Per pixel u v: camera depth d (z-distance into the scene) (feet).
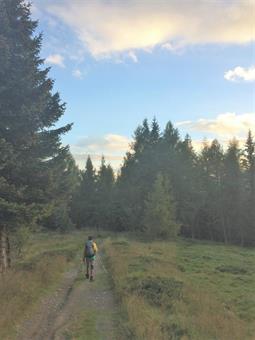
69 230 227.20
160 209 167.73
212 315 44.34
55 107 69.31
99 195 319.47
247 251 153.79
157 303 47.21
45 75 69.05
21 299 44.75
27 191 61.00
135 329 35.42
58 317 42.24
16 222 59.93
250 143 244.42
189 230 253.85
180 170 234.99
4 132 58.44
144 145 260.01
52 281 61.21
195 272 83.05
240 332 41.57
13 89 57.88
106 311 44.78
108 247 118.93
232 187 243.40
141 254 94.32
